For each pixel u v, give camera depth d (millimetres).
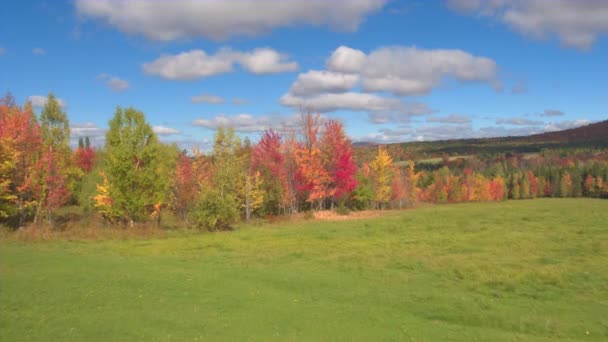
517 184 112375
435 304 14680
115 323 11570
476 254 23906
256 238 31391
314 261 22203
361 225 40906
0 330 10695
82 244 27188
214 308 13375
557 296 15766
